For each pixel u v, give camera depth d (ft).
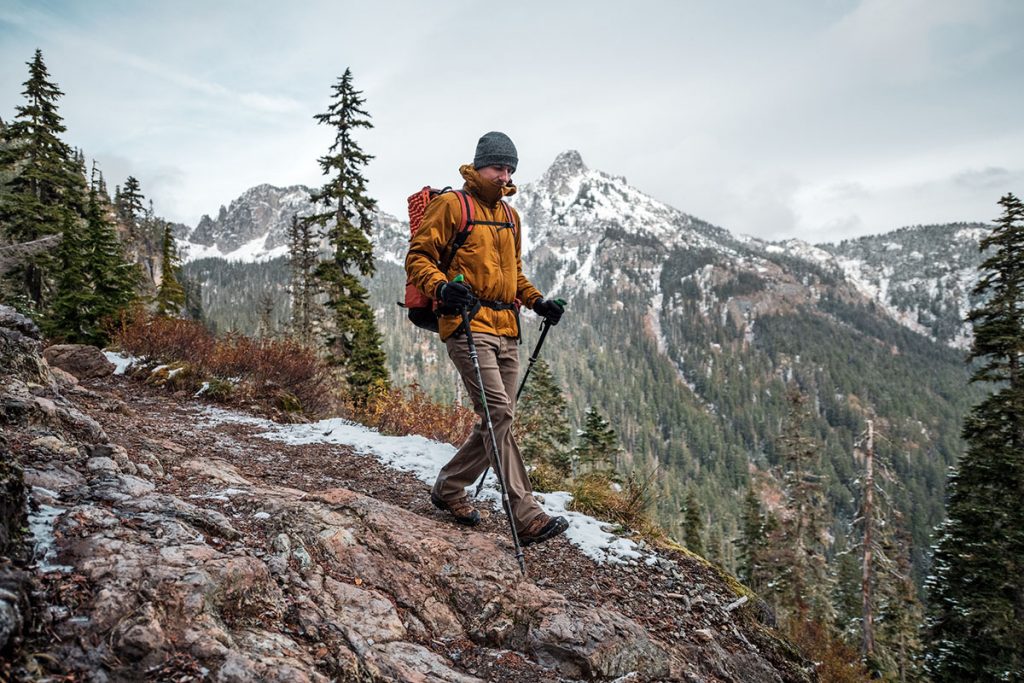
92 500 8.50
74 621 6.01
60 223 68.33
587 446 63.52
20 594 5.65
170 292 115.03
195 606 6.69
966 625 52.85
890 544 79.30
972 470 54.85
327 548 9.62
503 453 11.71
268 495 11.24
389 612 8.87
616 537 15.16
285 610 7.71
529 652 9.59
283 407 27.32
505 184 11.59
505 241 11.71
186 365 28.35
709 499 362.74
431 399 27.37
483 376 11.38
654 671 9.96
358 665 7.13
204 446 16.69
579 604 10.89
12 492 6.86
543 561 12.57
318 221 65.92
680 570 14.75
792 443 101.35
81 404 17.72
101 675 5.59
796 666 13.05
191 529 8.44
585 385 654.53
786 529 98.63
